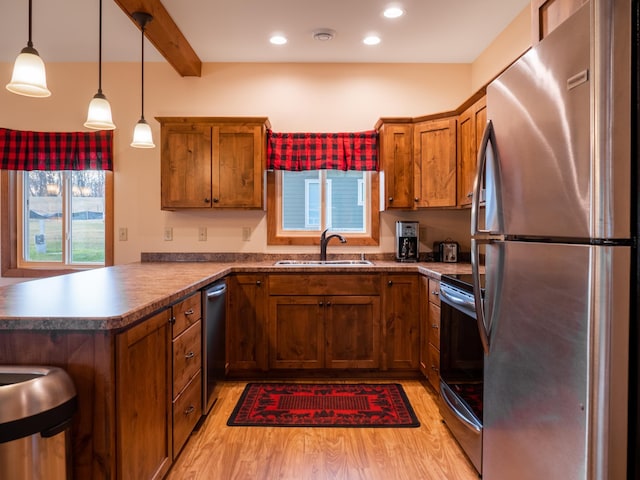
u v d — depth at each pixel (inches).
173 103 143.2
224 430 92.6
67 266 146.6
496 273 56.1
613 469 37.6
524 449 49.9
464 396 79.9
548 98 44.4
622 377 37.5
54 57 138.4
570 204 40.9
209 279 95.3
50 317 51.8
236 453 83.2
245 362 122.4
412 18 113.6
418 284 122.7
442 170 126.2
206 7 107.2
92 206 147.4
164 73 143.0
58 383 49.0
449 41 127.8
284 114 144.0
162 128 130.6
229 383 122.0
